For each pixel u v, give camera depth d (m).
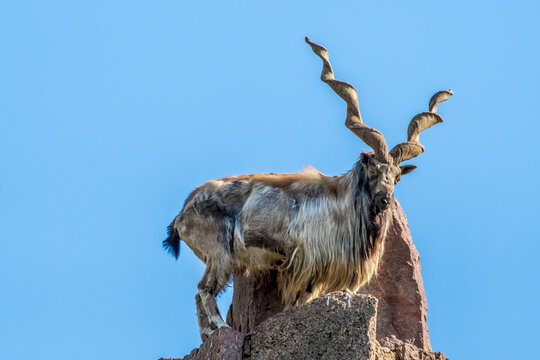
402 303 60.91
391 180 58.22
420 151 61.03
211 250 59.19
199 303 58.97
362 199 58.81
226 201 59.94
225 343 54.16
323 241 58.50
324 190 59.59
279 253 58.97
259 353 53.62
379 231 58.97
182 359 61.84
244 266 59.69
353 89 62.38
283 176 60.75
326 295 52.81
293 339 52.81
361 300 51.81
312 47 64.38
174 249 61.94
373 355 50.59
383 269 61.59
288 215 58.97
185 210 60.28
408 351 56.03
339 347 51.34
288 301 58.81
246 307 61.31
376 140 59.31
